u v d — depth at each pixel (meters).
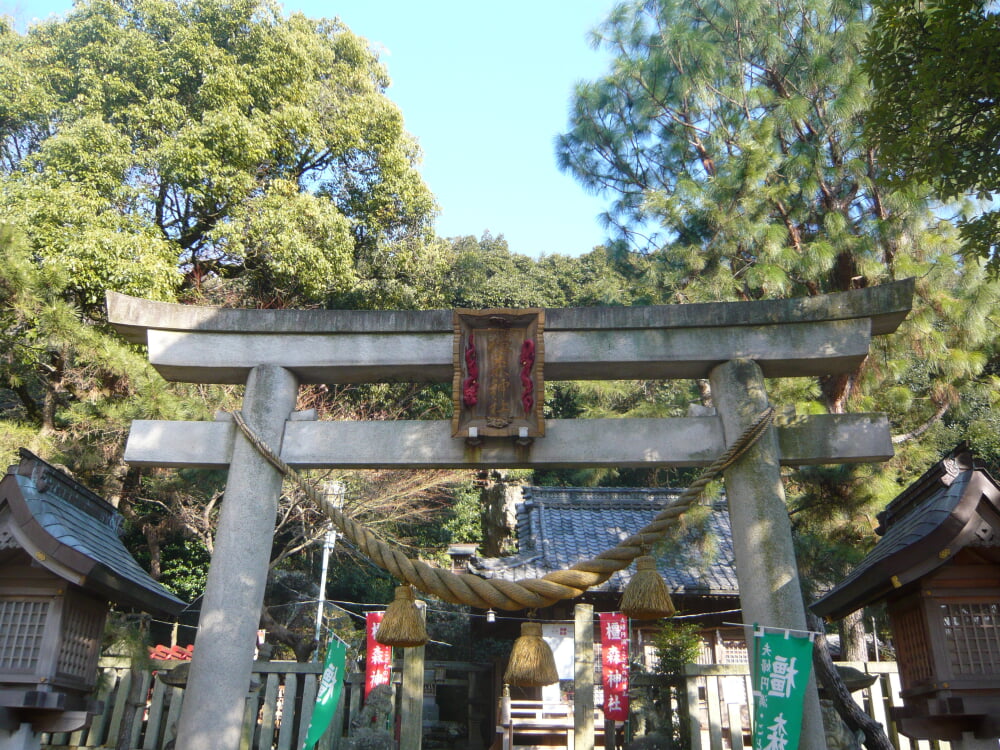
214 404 12.38
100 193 12.98
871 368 8.41
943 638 4.54
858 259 8.33
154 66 14.59
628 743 8.21
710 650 12.16
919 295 8.22
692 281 9.75
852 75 8.65
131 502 13.08
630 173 12.16
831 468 7.98
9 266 8.66
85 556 4.73
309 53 16.86
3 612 4.84
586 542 14.11
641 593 4.52
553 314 5.73
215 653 4.97
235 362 5.78
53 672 4.71
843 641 9.50
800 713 4.36
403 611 4.67
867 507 7.82
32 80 14.05
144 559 15.62
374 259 17.70
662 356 5.63
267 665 7.87
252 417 5.58
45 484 5.16
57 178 12.61
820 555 8.37
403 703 7.62
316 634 12.48
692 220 9.93
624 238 12.34
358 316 5.84
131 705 7.16
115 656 7.42
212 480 13.22
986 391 8.74
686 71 10.81
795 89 10.21
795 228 9.55
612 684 8.72
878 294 5.57
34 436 9.83
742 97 10.36
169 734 7.12
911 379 9.81
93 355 9.33
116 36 14.82
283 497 13.18
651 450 5.48
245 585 5.16
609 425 5.55
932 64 5.32
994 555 4.56
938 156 5.71
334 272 15.51
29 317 9.22
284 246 14.38
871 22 9.02
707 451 5.48
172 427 5.68
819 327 5.65
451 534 19.44
